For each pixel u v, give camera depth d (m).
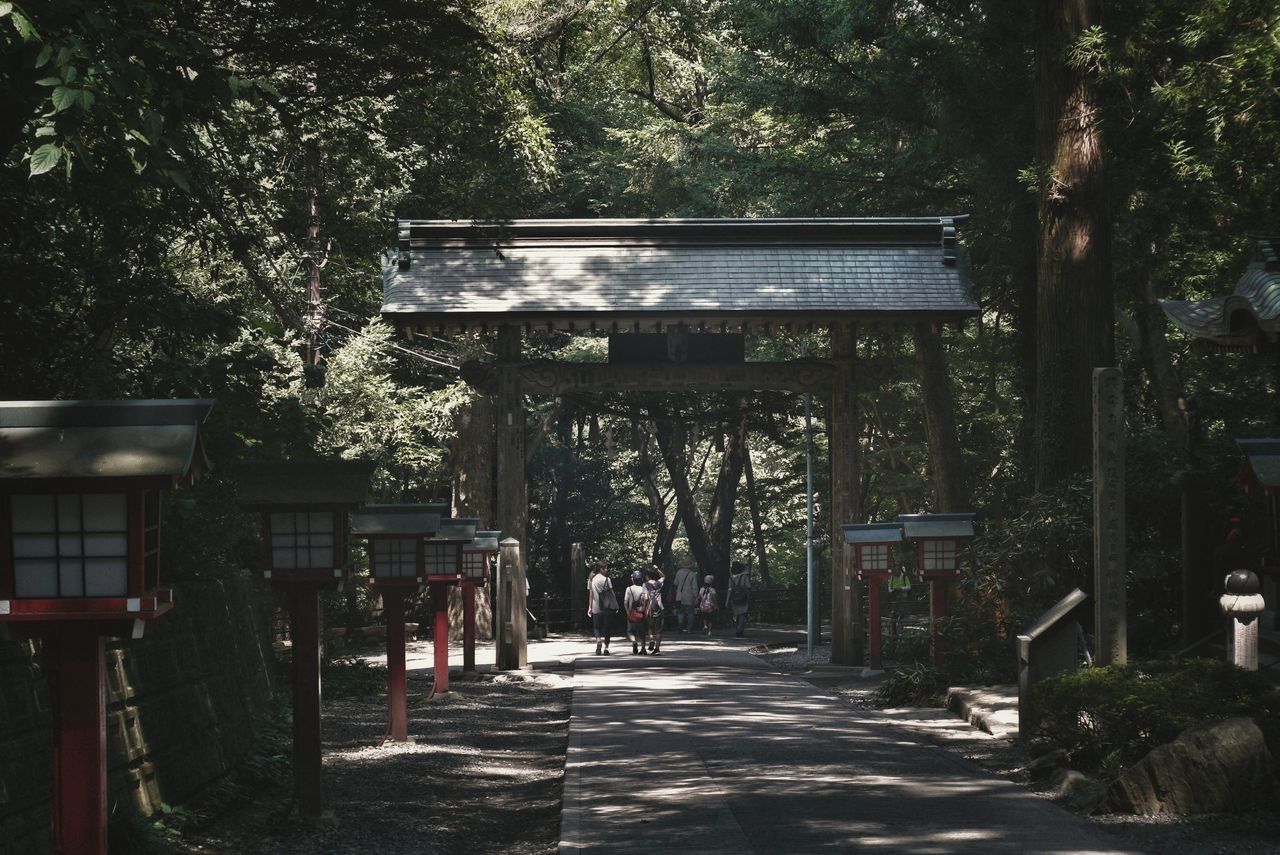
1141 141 17.92
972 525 18.47
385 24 12.45
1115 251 23.06
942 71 23.52
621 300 24.69
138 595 5.25
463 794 10.77
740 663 25.62
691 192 37.25
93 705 5.34
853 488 25.70
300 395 24.28
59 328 11.49
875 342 36.56
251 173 14.46
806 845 7.52
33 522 5.24
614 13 30.34
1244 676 9.38
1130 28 16.45
